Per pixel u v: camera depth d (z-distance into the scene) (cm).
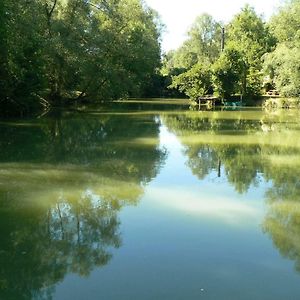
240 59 4078
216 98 4109
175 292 509
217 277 547
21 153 1375
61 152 1412
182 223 747
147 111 3262
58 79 3322
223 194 931
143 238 679
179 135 1878
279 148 1538
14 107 2469
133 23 3731
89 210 820
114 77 3309
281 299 494
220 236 687
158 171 1152
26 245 655
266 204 861
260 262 592
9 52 2167
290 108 3631
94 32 3169
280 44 3759
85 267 578
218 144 1627
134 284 529
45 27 2994
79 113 2945
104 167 1193
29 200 879
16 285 530
